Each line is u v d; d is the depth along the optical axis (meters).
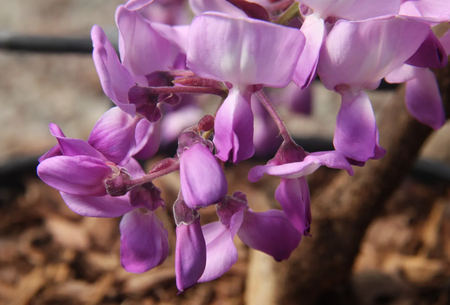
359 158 0.22
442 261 0.52
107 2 1.11
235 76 0.21
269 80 0.21
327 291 0.42
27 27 1.03
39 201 0.59
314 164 0.22
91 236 0.54
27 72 0.94
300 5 0.22
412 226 0.56
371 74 0.21
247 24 0.20
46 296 0.49
